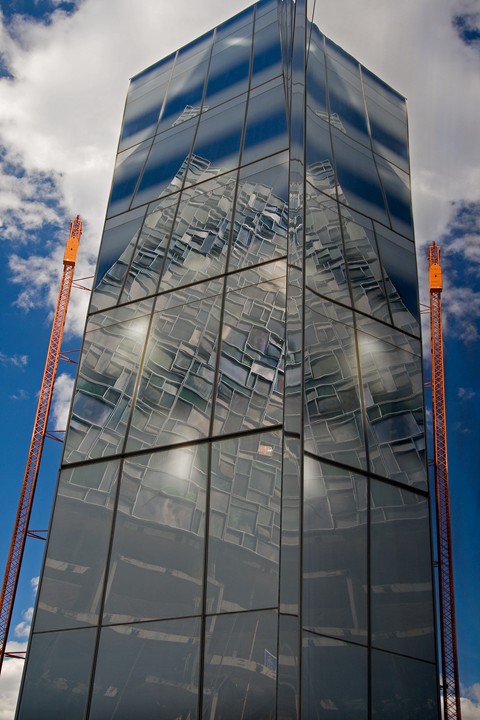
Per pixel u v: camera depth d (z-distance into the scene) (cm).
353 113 2669
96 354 2433
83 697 1836
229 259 2381
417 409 2120
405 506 1936
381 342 2192
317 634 1645
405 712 1661
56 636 1958
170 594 1886
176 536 1966
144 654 1833
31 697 1891
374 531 1856
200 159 2708
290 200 2283
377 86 2825
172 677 1767
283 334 2134
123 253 2633
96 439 2248
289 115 2567
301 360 1988
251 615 1755
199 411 2139
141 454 2152
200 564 1891
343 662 1647
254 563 1823
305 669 1588
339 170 2472
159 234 2600
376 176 2570
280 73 2730
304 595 1673
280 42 2839
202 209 2561
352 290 2231
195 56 3123
